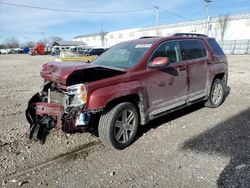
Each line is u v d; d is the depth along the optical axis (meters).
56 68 4.36
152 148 4.43
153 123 5.64
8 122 6.00
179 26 67.62
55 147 4.54
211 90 6.50
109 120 4.23
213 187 3.25
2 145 4.66
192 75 5.72
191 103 5.86
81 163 3.99
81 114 4.06
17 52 89.44
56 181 3.53
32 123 4.86
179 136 4.90
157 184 3.37
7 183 3.51
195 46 6.02
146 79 4.72
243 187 3.21
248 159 3.91
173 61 5.35
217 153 4.14
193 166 3.78
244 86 9.99
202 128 5.27
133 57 4.95
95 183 3.45
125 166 3.86
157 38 5.35
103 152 4.34
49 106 4.48
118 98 4.38
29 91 10.09
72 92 4.08
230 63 22.56
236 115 6.06
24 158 4.17
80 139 4.85
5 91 10.12
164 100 5.12
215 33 57.53
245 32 53.25
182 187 3.28
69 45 85.56
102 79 4.22
